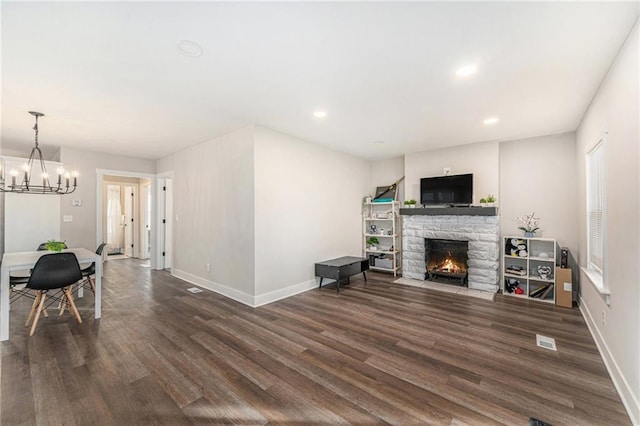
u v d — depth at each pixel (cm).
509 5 157
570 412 173
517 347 256
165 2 154
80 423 163
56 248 368
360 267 486
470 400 184
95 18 167
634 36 174
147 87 260
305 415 171
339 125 372
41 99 285
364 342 267
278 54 208
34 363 226
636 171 174
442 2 155
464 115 333
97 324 308
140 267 635
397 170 582
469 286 461
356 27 177
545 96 278
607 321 230
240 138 391
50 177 471
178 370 219
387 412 173
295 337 278
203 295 417
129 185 791
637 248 172
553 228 411
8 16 163
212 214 444
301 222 442
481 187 456
